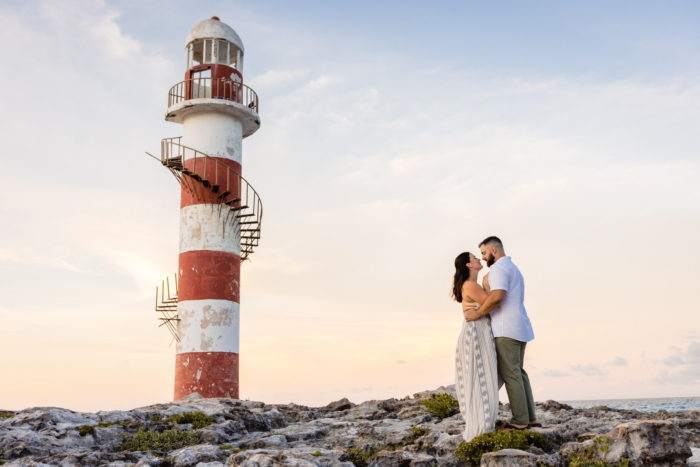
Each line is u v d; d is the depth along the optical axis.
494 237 9.14
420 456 8.66
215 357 22.34
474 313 8.91
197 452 9.33
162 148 25.08
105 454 9.32
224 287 23.06
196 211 23.52
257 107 26.17
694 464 7.78
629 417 11.95
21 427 10.56
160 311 24.12
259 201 24.53
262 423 13.12
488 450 8.29
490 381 8.74
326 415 14.72
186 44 25.67
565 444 8.21
